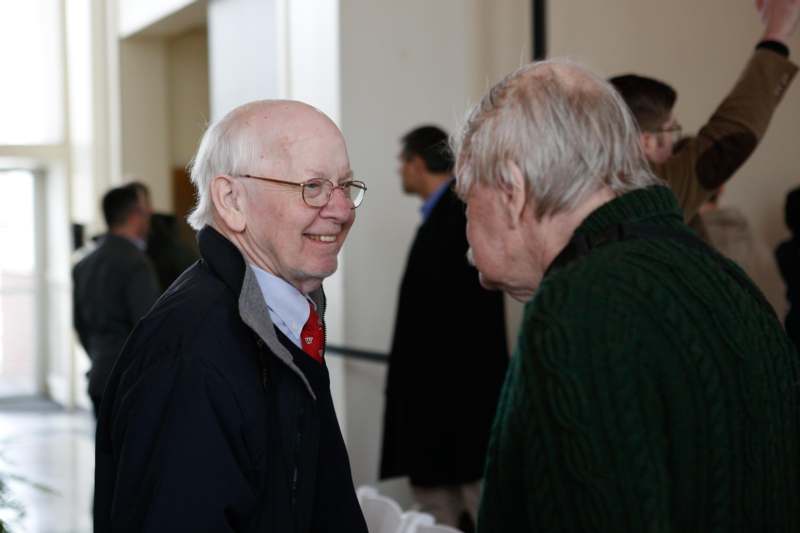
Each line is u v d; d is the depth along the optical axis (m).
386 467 3.50
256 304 1.30
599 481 0.92
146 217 4.57
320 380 1.42
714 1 3.62
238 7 5.43
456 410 3.32
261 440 1.28
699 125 3.70
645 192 1.09
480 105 1.16
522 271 1.15
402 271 4.23
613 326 0.97
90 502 5.30
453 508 3.49
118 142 7.68
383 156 4.15
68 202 8.87
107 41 7.91
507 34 3.83
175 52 7.79
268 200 1.33
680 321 0.99
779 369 1.05
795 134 3.70
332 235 1.37
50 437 7.35
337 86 4.12
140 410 1.25
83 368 8.55
